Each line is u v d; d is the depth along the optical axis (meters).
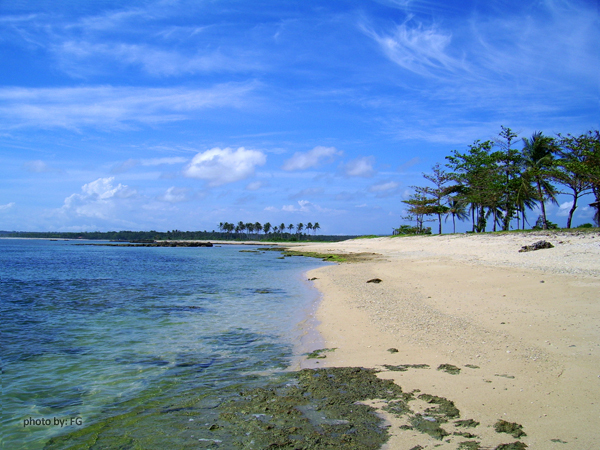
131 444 5.05
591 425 4.82
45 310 14.38
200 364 8.20
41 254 60.47
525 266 19.41
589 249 22.11
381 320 11.26
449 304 12.88
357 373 7.11
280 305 15.04
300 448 4.67
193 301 16.17
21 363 8.42
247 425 5.36
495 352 7.79
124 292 18.97
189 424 5.49
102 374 7.70
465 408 5.48
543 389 5.93
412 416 5.33
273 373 7.47
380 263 30.81
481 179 51.78
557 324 9.32
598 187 36.22
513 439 4.61
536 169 41.84
